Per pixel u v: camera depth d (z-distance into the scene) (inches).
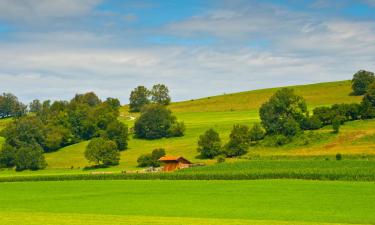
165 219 2514.8
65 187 4709.6
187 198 3646.7
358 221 2546.8
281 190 3855.8
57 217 2568.9
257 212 2925.7
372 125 7106.3
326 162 5319.9
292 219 2640.3
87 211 3107.8
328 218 2657.5
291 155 6254.9
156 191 4121.6
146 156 6973.4
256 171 4692.4
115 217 2593.5
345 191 3681.1
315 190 3777.1
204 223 2353.6
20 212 2970.0
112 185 4692.4
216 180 4692.4
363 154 5851.4
